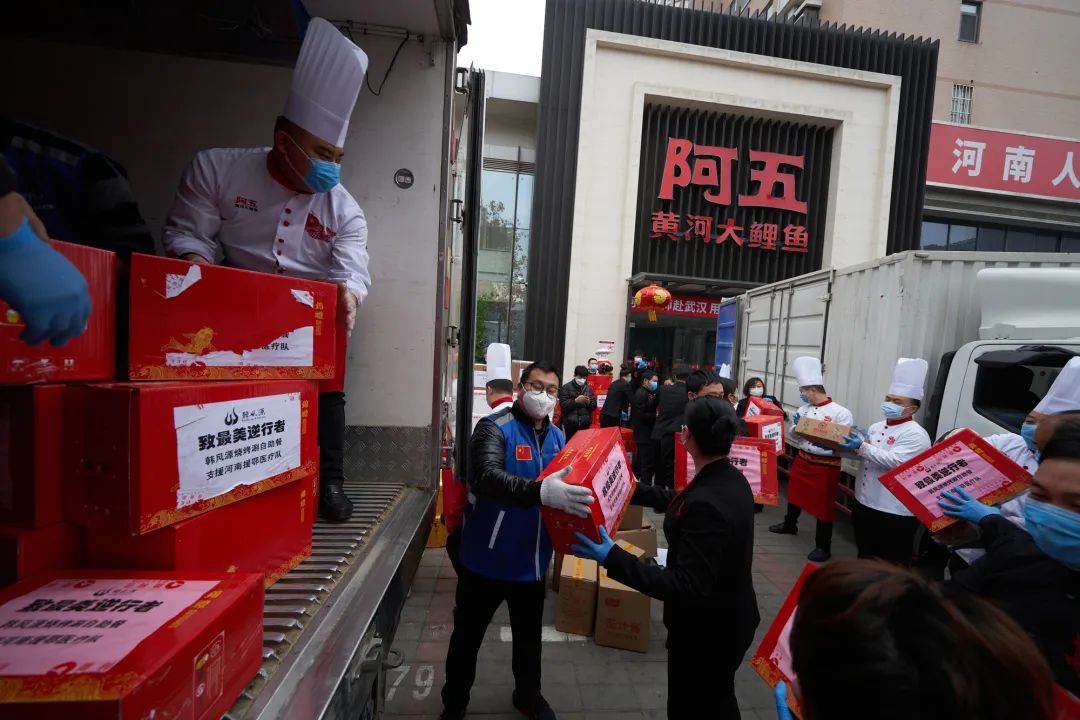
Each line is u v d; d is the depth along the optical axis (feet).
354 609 4.06
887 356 13.73
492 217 39.86
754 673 8.84
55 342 2.27
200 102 7.53
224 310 3.89
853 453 10.94
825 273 17.39
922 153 38.09
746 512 5.21
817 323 17.93
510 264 40.09
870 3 45.88
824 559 13.35
